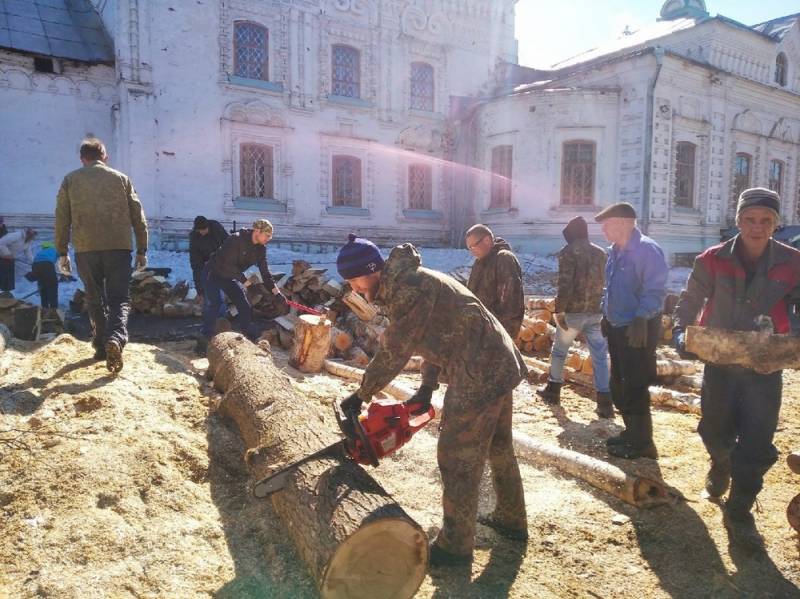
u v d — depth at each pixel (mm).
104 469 3244
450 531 2768
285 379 4238
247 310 6645
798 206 23188
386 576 2414
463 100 21188
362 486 2633
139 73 16422
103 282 5250
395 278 2605
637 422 4113
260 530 3023
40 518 2881
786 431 4711
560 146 18672
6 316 6656
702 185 19609
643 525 3223
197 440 3822
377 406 2738
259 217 18438
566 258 5062
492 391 2635
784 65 22141
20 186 15859
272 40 18344
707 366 3223
